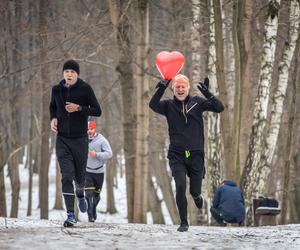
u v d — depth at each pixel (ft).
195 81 186.39
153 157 242.58
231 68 214.90
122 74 160.86
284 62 169.37
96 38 197.26
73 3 211.82
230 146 152.56
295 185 220.02
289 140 176.45
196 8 186.39
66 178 77.30
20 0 215.10
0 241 57.88
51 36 197.88
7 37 212.64
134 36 182.39
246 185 153.17
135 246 57.57
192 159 75.20
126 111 160.25
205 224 192.65
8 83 231.50
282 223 178.70
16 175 239.09
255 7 188.14
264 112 155.22
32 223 88.74
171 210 238.48
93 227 79.77
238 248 57.47
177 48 205.67
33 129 323.98
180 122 75.00
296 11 170.40
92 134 111.55
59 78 217.97
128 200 155.84
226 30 205.98
